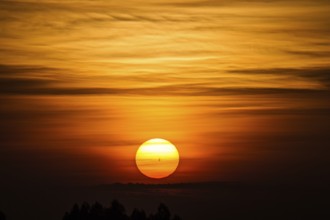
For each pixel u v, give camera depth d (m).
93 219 132.38
